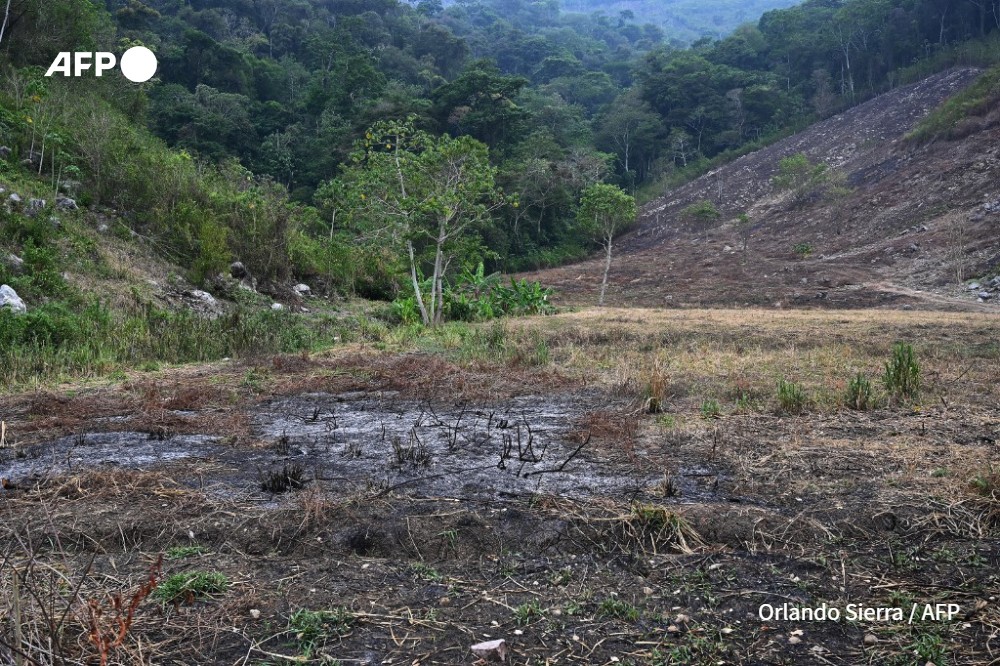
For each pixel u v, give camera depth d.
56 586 2.63
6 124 17.53
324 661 2.23
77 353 8.91
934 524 3.18
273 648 2.31
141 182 18.02
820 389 6.48
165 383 7.60
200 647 2.31
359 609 2.55
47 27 23.61
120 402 6.38
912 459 4.13
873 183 50.25
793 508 3.41
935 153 49.41
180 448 4.70
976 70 63.19
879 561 2.89
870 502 3.43
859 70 78.94
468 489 3.71
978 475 3.66
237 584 2.73
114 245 15.44
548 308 20.50
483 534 3.14
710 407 5.61
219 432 5.15
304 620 2.45
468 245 20.42
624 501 3.50
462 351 10.13
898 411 5.53
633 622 2.47
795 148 65.88
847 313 18.59
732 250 46.72
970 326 13.03
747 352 9.67
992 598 2.55
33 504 3.49
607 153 77.00
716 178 66.69
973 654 2.24
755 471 4.02
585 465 4.19
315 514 3.27
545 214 59.16
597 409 5.97
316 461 4.34
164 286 14.88
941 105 56.06
